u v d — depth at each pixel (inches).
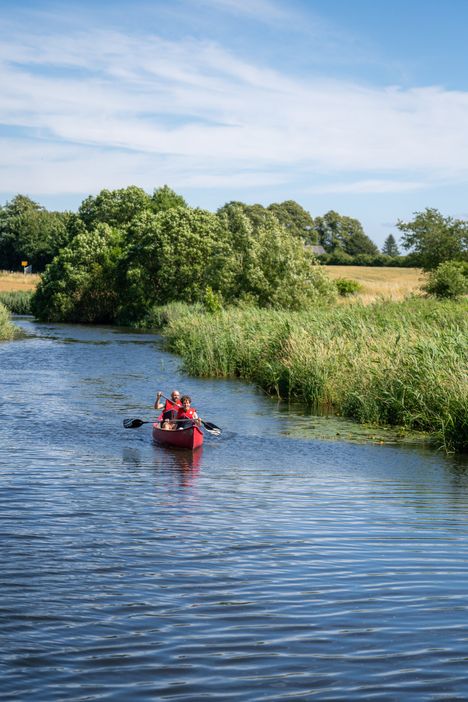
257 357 1222.9
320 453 674.2
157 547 379.2
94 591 317.4
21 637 272.8
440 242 2484.0
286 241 2124.8
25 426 763.4
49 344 1802.4
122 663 253.9
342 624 286.7
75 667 250.8
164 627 282.7
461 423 707.4
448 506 483.8
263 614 295.6
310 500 492.1
